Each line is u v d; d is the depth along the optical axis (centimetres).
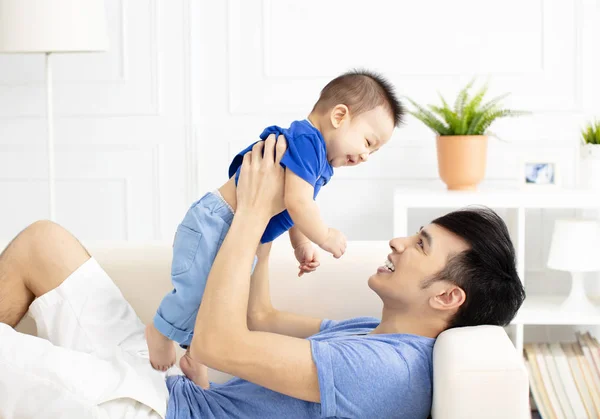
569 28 333
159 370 168
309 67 342
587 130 312
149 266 209
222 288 146
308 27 341
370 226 347
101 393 152
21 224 358
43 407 150
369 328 177
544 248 338
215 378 202
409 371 148
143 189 353
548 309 294
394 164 343
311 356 144
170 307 158
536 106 336
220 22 343
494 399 133
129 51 346
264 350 143
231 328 143
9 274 183
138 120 349
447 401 135
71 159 354
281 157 152
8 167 355
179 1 342
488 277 155
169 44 344
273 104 345
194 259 155
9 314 185
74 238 192
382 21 338
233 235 150
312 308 201
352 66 341
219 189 161
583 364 281
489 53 337
